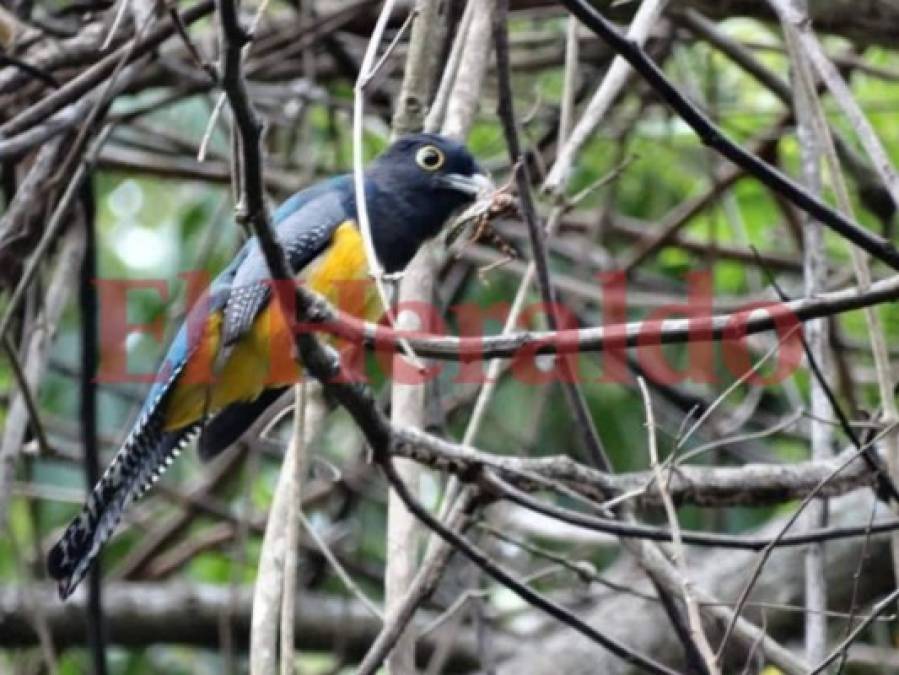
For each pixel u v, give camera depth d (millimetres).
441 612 12094
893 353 13664
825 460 9414
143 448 9828
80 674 14266
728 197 14031
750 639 9062
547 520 13156
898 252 7684
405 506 8359
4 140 10586
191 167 14266
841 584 12609
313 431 9219
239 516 14453
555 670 12742
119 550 15828
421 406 9297
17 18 12148
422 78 10414
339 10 12703
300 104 13523
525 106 14266
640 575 13133
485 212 9250
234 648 14133
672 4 12766
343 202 10344
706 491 9398
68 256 11508
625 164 10789
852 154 13109
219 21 6422
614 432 14164
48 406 14875
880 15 12742
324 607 13844
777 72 14375
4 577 14750
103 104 10398
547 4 11883
